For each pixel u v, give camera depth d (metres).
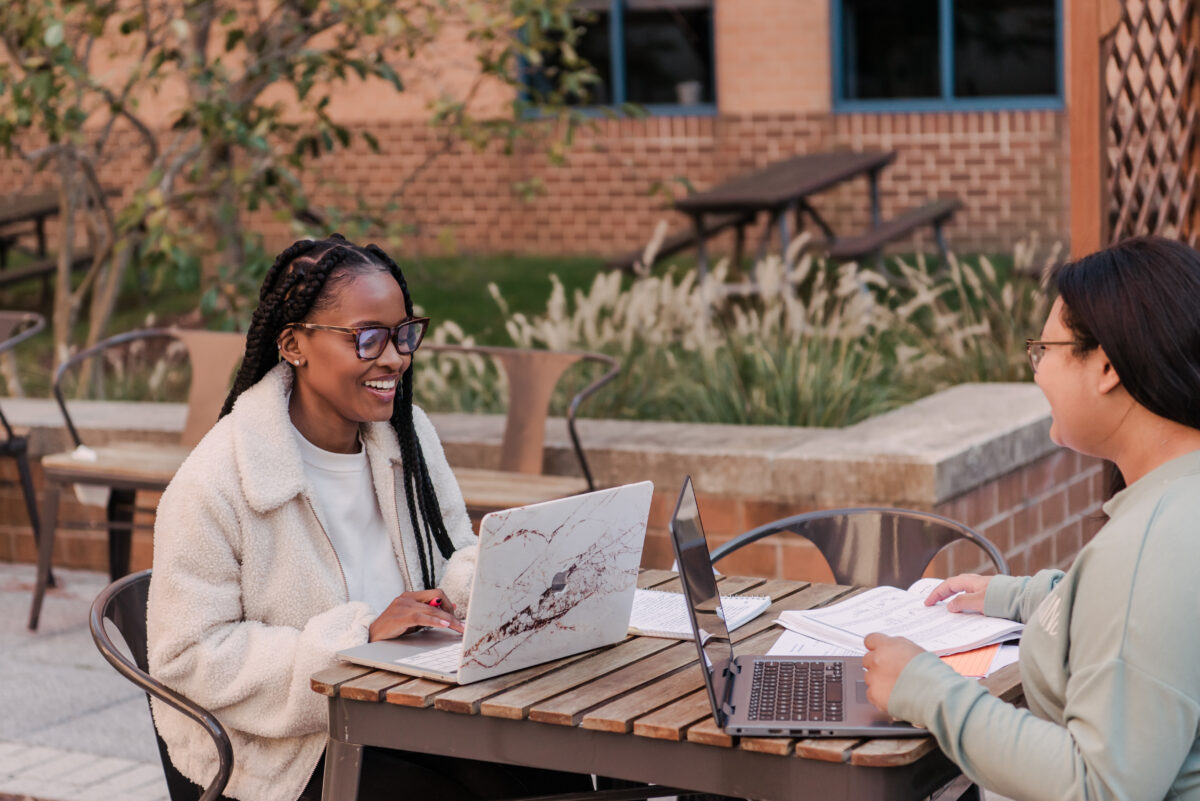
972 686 1.99
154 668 2.58
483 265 12.87
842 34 12.80
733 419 6.33
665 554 5.06
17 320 5.92
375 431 2.82
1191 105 5.46
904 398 6.80
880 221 12.48
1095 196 4.87
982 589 2.64
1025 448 5.16
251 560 2.62
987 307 8.38
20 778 3.95
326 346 2.63
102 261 7.51
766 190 9.41
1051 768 1.87
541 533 2.22
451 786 2.68
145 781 3.93
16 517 6.15
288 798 2.54
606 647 2.46
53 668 4.87
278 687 2.51
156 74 6.82
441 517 2.94
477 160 13.31
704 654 2.08
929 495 4.58
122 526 5.11
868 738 2.00
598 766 2.11
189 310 11.01
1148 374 1.91
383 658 2.36
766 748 1.98
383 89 13.36
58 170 7.84
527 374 5.19
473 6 6.88
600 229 13.24
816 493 4.77
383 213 7.56
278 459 2.64
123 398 7.70
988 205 12.30
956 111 12.31
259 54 7.31
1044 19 12.26
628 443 5.13
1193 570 1.82
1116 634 1.84
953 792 2.77
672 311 7.16
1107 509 2.01
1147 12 5.22
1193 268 1.93
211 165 7.62
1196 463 1.93
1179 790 1.86
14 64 6.89
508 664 2.29
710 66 13.29
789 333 6.89
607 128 13.18
